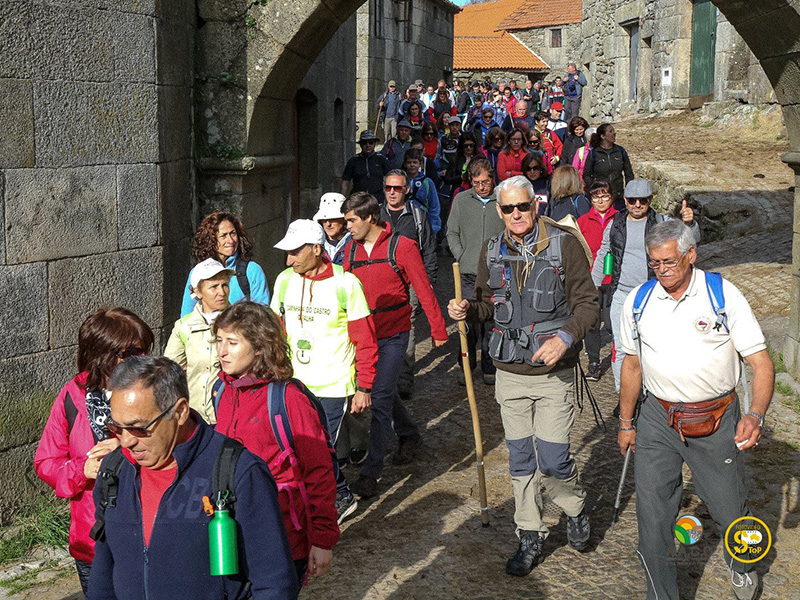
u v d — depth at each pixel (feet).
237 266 16.34
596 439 19.80
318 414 10.39
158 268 18.85
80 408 10.46
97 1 16.94
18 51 15.44
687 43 70.85
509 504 16.63
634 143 57.88
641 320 11.98
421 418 21.61
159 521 7.33
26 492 16.12
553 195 24.71
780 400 21.43
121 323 10.42
